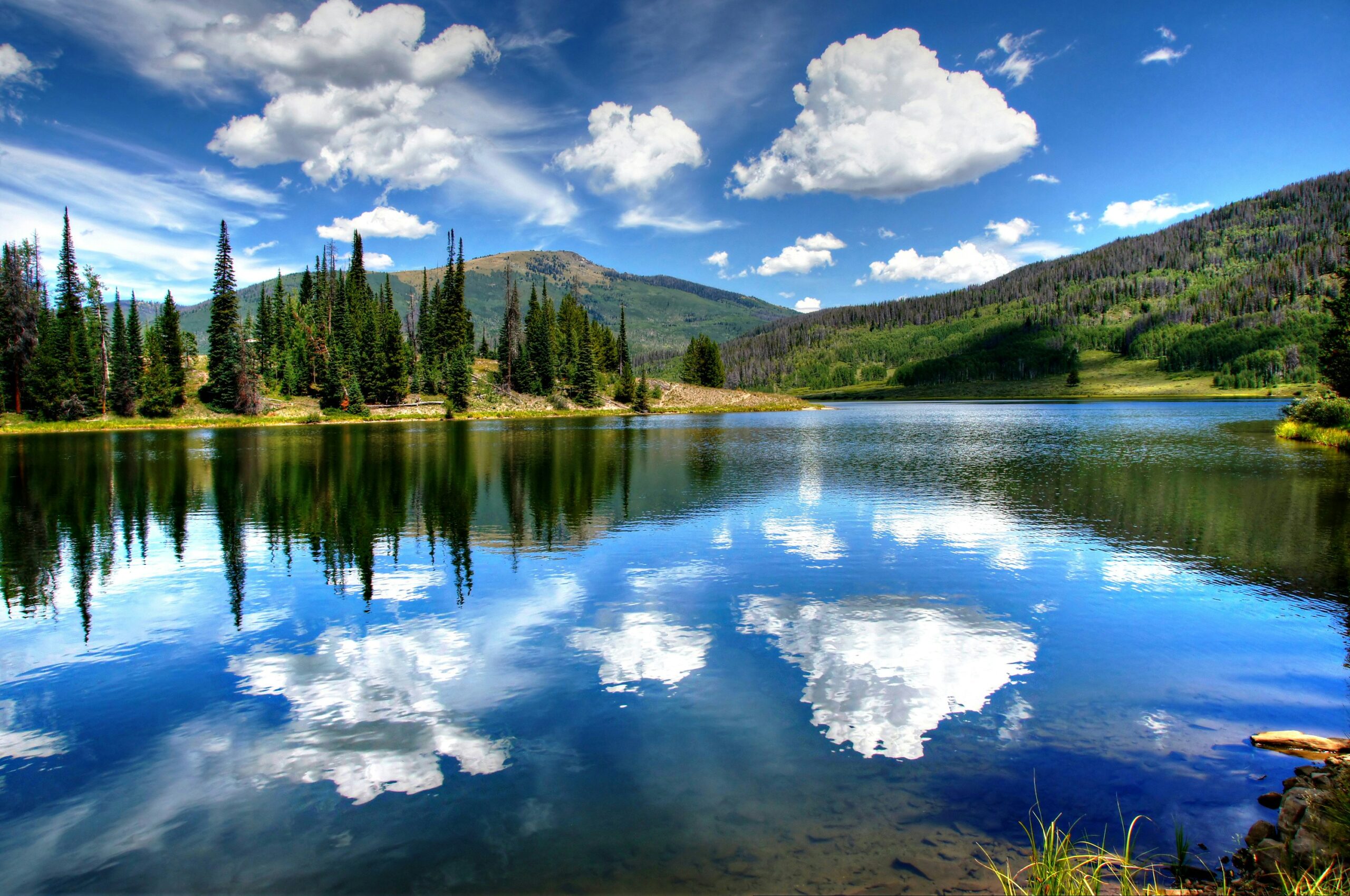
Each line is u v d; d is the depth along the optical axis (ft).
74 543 71.20
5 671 38.09
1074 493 100.48
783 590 52.90
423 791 25.58
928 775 26.32
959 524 78.95
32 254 345.10
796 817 23.58
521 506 91.61
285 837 22.98
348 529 77.05
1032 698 33.63
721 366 580.30
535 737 29.76
